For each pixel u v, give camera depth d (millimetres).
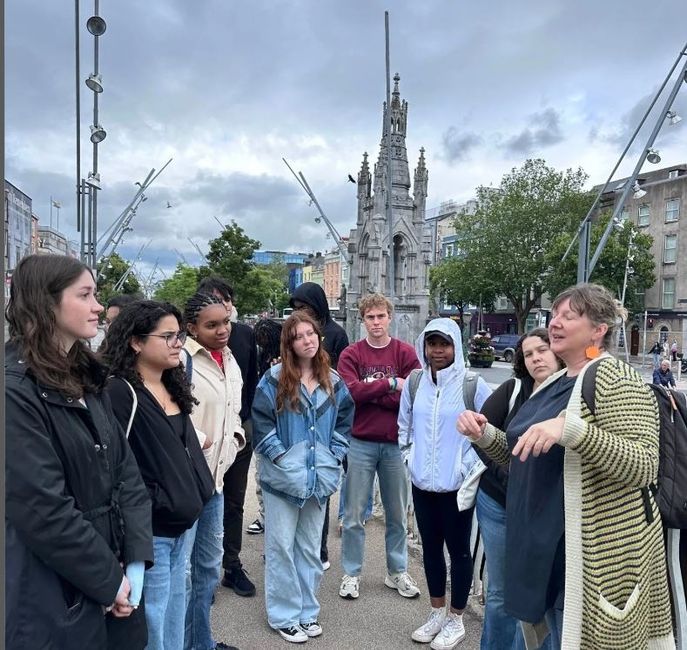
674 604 2344
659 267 42750
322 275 91438
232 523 4031
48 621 1659
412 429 3594
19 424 1650
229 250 29172
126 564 2004
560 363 2777
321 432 3469
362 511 3971
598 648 1913
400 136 22172
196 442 2645
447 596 4012
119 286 22688
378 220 21594
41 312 1779
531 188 40438
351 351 4172
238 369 3623
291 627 3391
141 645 2021
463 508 3113
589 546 1938
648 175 43406
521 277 39781
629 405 1953
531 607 2088
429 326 3498
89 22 7531
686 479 2189
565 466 1982
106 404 2061
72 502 1727
